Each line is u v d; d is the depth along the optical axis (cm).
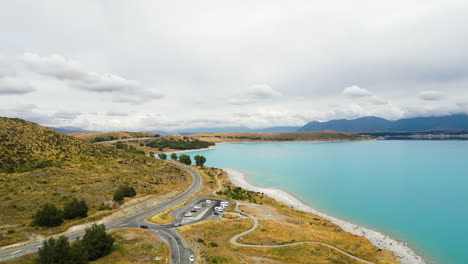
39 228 5803
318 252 5619
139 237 5862
